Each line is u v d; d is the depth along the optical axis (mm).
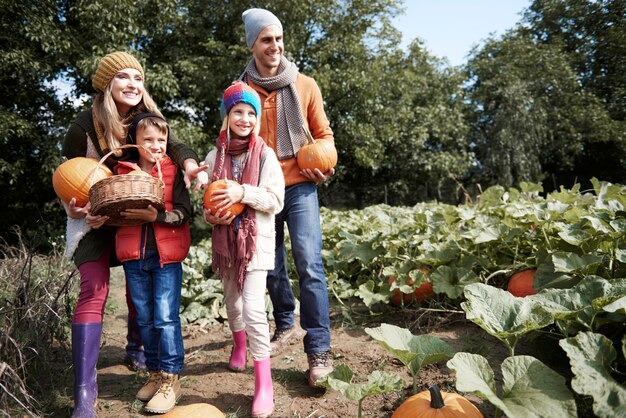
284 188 2682
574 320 2230
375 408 2371
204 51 16281
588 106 24469
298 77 3000
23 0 11148
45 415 2387
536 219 3559
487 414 2207
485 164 25062
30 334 2793
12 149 11922
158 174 2484
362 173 21688
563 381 1761
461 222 4730
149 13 14375
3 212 12188
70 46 11625
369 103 16531
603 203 3494
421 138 19422
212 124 16328
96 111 2611
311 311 2660
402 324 3619
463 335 3227
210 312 4145
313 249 2736
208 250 6398
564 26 29656
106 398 2650
